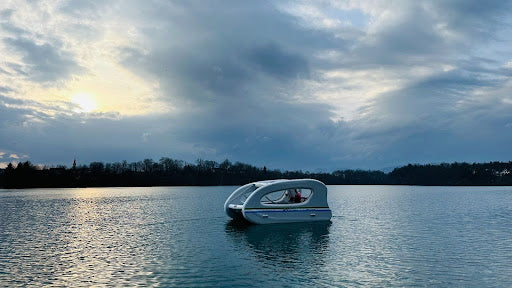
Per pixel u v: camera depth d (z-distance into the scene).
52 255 19.69
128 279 15.35
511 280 15.20
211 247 21.62
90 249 21.22
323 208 31.08
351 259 18.66
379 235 25.70
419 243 22.83
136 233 26.88
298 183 29.88
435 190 143.88
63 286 14.43
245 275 15.88
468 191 130.00
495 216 39.12
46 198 78.19
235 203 31.72
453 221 34.22
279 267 17.16
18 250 21.03
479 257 19.06
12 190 141.88
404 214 40.94
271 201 31.33
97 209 48.19
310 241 23.42
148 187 189.62
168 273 16.19
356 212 43.34
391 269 16.78
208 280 15.23
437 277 15.59
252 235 25.58
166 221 33.97
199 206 53.06
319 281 15.04
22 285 14.54
